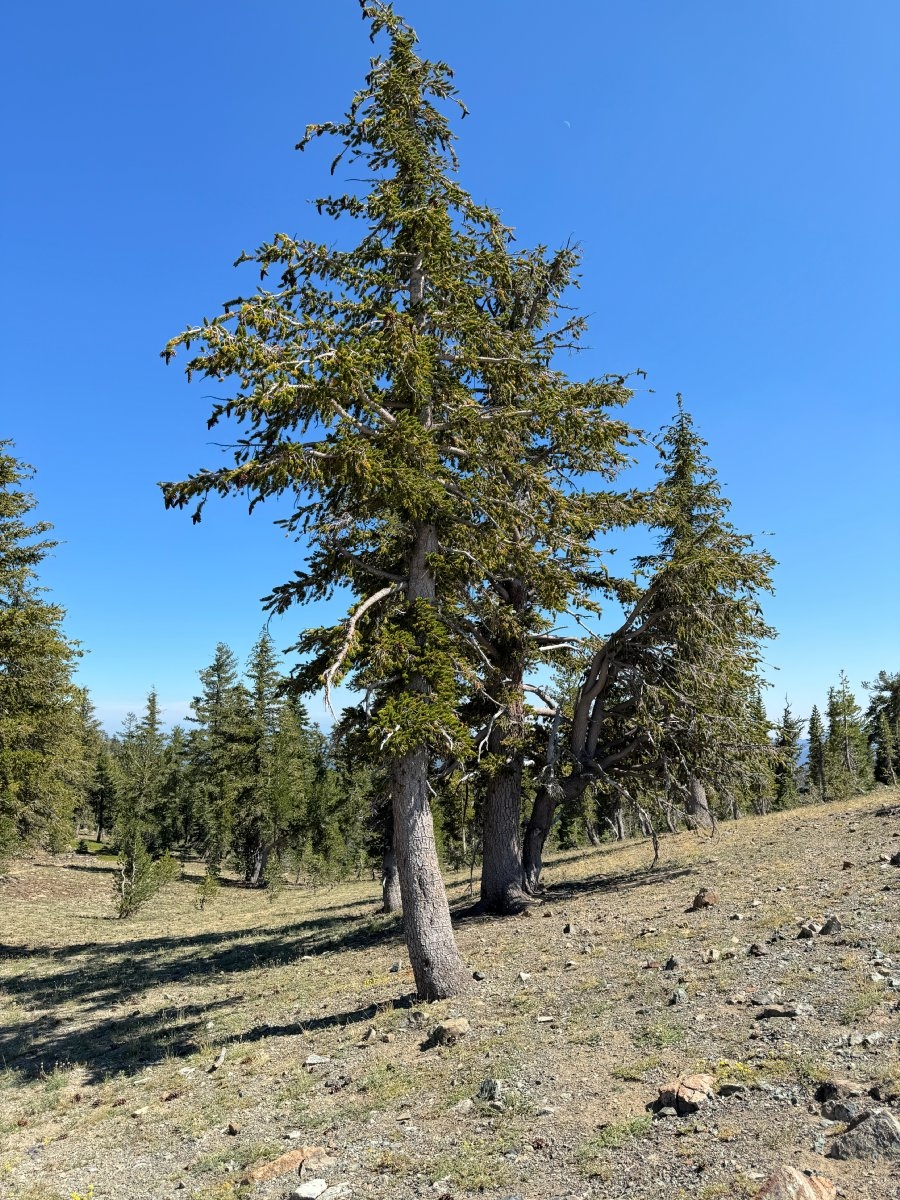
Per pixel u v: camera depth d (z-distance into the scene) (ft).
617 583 62.08
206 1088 29.68
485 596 45.83
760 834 71.46
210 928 96.99
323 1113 24.03
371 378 35.88
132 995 54.65
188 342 30.86
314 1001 41.24
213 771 176.24
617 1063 22.07
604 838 170.60
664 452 89.56
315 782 173.17
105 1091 32.50
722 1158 15.60
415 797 36.42
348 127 42.34
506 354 43.34
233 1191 19.71
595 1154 17.17
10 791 74.49
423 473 37.27
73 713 82.33
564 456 56.65
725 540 62.39
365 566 40.11
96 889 153.07
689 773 63.67
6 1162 25.75
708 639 61.05
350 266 41.91
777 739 75.05
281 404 32.65
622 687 66.69
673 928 37.63
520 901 57.67
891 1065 17.54
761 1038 21.04
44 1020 49.93
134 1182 22.25
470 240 43.60
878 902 32.68
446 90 43.93
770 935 31.58
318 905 114.01
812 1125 15.94
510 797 60.34
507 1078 22.81
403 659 35.47
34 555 79.25
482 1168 17.75
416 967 35.06
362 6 42.19
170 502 32.35
